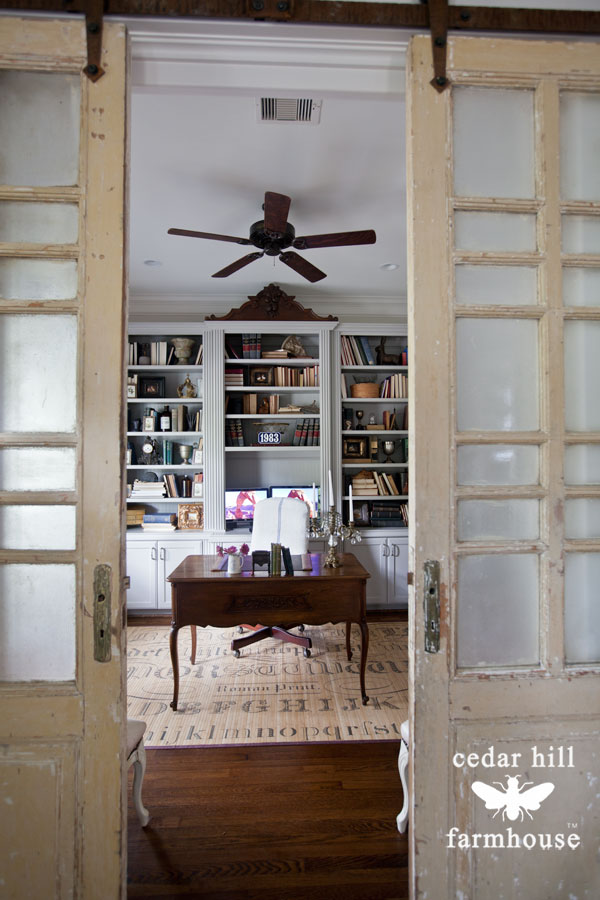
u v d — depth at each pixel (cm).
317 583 286
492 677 130
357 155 251
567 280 137
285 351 479
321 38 136
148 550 457
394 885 165
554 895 130
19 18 129
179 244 357
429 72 132
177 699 283
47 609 129
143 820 189
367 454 505
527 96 138
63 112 133
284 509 379
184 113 217
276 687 308
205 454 464
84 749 124
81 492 126
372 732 257
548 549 133
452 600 129
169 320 482
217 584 283
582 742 132
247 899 159
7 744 125
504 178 137
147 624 436
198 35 134
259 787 213
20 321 131
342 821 193
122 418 128
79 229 128
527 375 137
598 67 136
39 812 125
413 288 130
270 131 231
